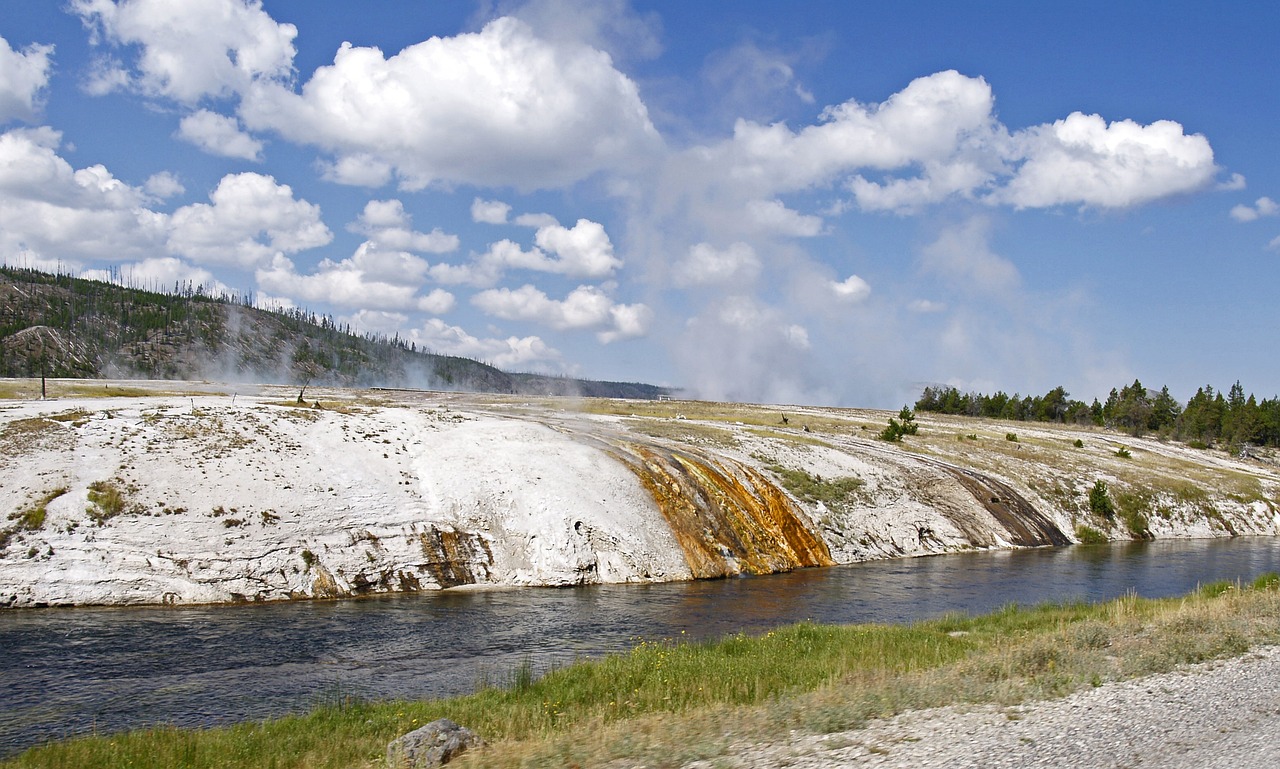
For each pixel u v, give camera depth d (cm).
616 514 3969
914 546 5069
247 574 3053
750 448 5850
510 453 4294
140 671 2089
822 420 9175
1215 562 4784
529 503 3866
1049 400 15700
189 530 3139
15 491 3073
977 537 5453
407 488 3822
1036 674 1470
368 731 1439
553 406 8094
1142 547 5728
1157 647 1633
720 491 4550
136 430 3709
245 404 4566
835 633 2264
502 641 2494
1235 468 10088
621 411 8088
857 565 4500
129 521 3097
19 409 3803
